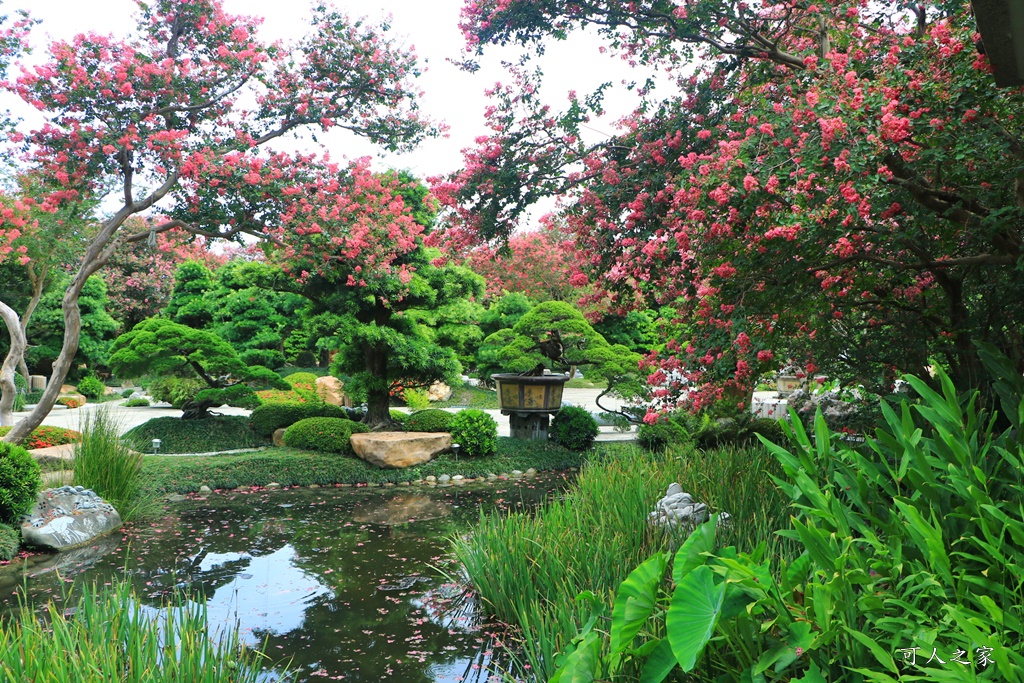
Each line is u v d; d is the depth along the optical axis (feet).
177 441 39.60
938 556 7.61
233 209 33.06
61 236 40.91
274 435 41.11
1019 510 8.35
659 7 21.36
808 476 9.48
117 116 30.60
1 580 19.26
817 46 18.61
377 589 18.60
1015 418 10.28
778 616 8.04
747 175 13.88
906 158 13.66
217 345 42.98
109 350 85.51
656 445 40.60
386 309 44.42
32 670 9.88
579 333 41.14
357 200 35.76
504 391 42.27
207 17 32.30
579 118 22.58
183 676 10.59
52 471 30.14
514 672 13.32
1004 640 7.08
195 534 24.89
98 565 20.88
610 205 21.88
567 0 21.44
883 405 10.03
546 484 35.40
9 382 36.37
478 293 47.21
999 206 14.17
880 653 7.09
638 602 8.75
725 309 16.15
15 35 32.71
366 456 36.42
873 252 15.19
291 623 16.07
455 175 23.27
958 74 13.16
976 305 18.13
